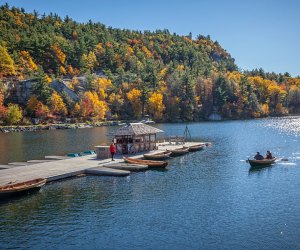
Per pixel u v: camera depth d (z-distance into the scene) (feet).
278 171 155.02
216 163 177.06
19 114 480.23
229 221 93.30
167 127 473.26
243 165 170.50
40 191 123.44
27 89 540.93
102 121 562.66
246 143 264.93
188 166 169.37
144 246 79.41
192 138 309.42
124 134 192.85
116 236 84.79
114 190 124.36
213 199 112.88
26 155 213.05
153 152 198.80
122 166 158.10
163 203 109.09
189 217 96.48
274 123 527.40
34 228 89.97
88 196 117.19
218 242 80.89
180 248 78.28
